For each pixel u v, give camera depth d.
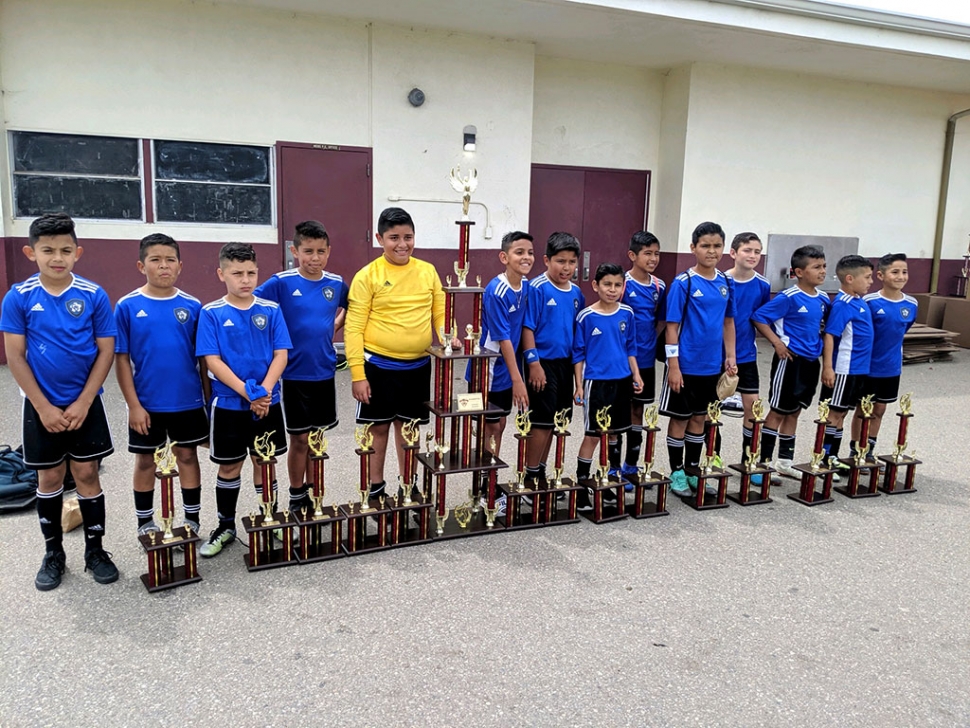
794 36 8.68
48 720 2.49
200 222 8.22
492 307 4.18
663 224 10.73
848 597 3.50
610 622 3.21
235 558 3.75
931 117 11.71
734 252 5.05
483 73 9.01
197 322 3.70
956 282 12.45
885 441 6.18
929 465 5.59
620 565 3.77
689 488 4.91
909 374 9.21
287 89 8.27
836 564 3.85
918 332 10.21
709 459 4.54
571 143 10.22
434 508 4.40
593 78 10.16
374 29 8.44
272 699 2.63
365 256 8.89
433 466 3.95
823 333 5.08
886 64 9.95
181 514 4.22
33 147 7.57
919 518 4.52
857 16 8.75
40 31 7.39
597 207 10.54
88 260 7.86
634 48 9.38
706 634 3.14
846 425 6.68
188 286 8.26
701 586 3.56
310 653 2.91
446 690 2.71
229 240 8.34
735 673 2.87
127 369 3.62
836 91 10.96
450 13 8.06
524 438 4.11
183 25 7.80
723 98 10.27
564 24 8.40
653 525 4.31
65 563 3.54
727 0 8.16
